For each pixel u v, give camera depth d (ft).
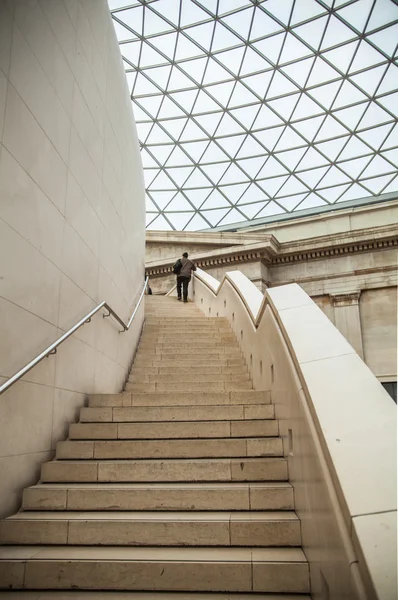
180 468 16.22
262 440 17.37
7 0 13.97
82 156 21.42
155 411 20.45
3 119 13.58
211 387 26.66
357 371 11.79
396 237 66.18
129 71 87.97
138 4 75.87
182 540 13.15
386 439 9.14
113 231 27.66
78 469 16.34
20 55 14.88
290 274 73.61
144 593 11.64
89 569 11.94
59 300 18.40
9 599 11.35
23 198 15.01
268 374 21.50
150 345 36.47
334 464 8.65
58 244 18.26
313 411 10.77
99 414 20.54
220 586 11.63
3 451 13.99
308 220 82.17
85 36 21.99
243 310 32.35
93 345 23.36
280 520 13.17
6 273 13.85
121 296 29.96
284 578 11.55
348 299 68.13
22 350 14.98
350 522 7.52
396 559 6.57
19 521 13.56
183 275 57.98
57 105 18.17
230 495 14.65
